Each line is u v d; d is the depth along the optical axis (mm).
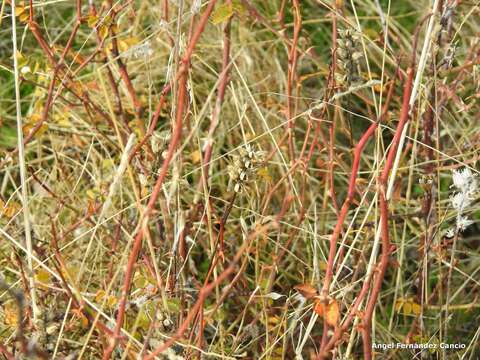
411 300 891
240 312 936
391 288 992
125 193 995
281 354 859
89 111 951
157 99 1123
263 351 886
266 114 1114
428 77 906
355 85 877
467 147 1042
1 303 839
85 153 1079
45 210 1004
